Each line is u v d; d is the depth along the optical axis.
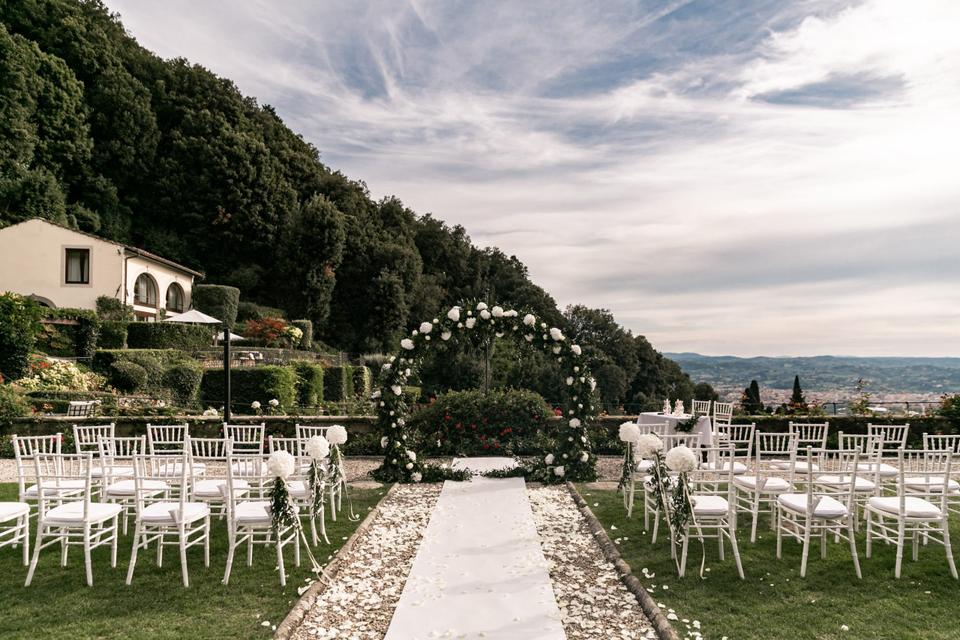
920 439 12.27
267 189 44.09
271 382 18.11
